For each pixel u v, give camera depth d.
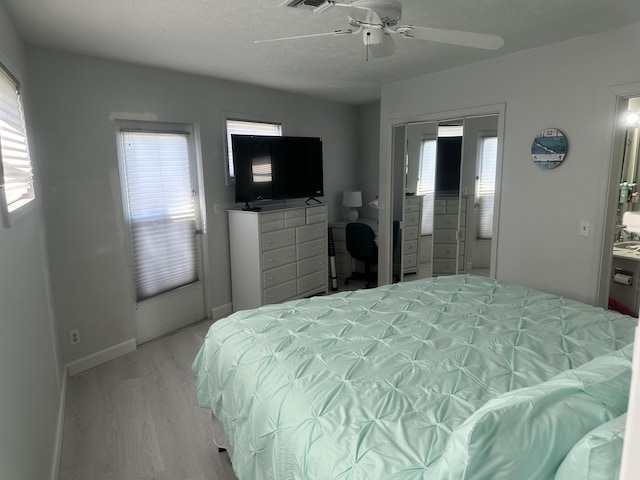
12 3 2.11
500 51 3.23
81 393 2.88
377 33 1.86
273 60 3.36
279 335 2.03
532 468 0.94
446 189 4.00
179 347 3.62
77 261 3.12
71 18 2.36
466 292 2.63
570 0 2.25
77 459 2.23
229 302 4.46
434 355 1.77
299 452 1.33
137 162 3.56
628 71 2.70
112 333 3.39
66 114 3.01
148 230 3.70
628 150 3.70
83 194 3.13
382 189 4.59
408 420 1.34
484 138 3.64
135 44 2.87
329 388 1.54
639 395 0.43
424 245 4.30
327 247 4.97
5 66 1.96
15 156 2.00
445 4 2.28
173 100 3.71
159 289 3.84
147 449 2.31
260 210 4.21
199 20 2.43
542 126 3.18
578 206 3.04
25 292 1.91
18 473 1.45
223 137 4.18
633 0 2.26
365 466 1.17
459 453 0.96
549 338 1.90
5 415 1.36
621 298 3.62
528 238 3.37
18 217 1.79
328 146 5.49
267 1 2.17
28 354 1.84
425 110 4.02
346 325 2.13
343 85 4.41
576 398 1.06
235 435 1.77
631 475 0.45
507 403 1.03
